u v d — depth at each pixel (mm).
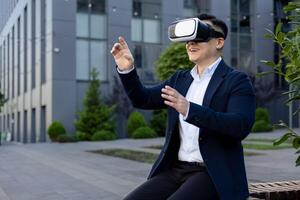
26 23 36406
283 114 33875
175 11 31000
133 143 22516
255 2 33188
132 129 26953
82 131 25812
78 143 23688
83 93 28281
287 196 3670
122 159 14562
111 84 28875
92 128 25781
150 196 2574
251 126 2355
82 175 10789
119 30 29312
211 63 2574
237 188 2396
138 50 29859
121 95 27766
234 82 2441
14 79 42094
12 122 43594
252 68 33125
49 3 28172
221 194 2334
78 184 9352
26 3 35938
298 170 10789
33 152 18172
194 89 2598
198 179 2420
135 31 29875
